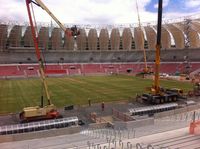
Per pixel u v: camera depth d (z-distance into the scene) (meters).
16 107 45.41
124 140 20.45
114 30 135.75
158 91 48.78
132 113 37.22
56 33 131.12
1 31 119.19
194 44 119.00
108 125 33.19
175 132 21.89
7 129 29.75
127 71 125.50
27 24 123.00
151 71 104.31
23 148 22.45
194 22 107.00
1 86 72.44
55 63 125.31
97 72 122.50
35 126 30.69
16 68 113.38
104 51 140.75
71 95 55.88
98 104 47.47
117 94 56.66
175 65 117.75
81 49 139.50
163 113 35.25
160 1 45.22
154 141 19.69
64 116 40.09
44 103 47.72
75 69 122.38
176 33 119.19
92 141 21.83
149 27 126.62
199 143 18.88
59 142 23.33
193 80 78.31
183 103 45.25
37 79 93.25
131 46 139.38
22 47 127.25
